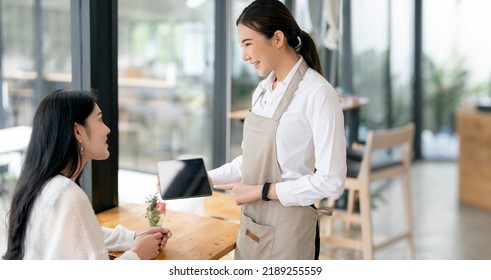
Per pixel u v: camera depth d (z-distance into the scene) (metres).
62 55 2.34
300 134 1.53
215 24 3.55
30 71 2.46
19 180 1.33
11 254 1.33
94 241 1.33
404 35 5.80
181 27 3.60
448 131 6.19
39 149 1.30
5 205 2.37
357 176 2.91
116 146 2.18
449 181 5.32
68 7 2.31
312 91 1.50
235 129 3.55
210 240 1.72
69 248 1.27
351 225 3.70
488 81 5.96
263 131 1.57
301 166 1.57
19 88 2.48
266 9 1.50
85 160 1.39
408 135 3.08
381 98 5.66
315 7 3.99
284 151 1.55
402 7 5.73
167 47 3.60
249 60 1.55
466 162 4.47
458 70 6.01
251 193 1.58
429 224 3.93
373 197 4.64
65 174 1.34
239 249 1.69
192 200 3.05
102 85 2.07
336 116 1.48
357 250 3.29
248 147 1.62
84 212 1.31
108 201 2.16
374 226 3.84
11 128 2.48
